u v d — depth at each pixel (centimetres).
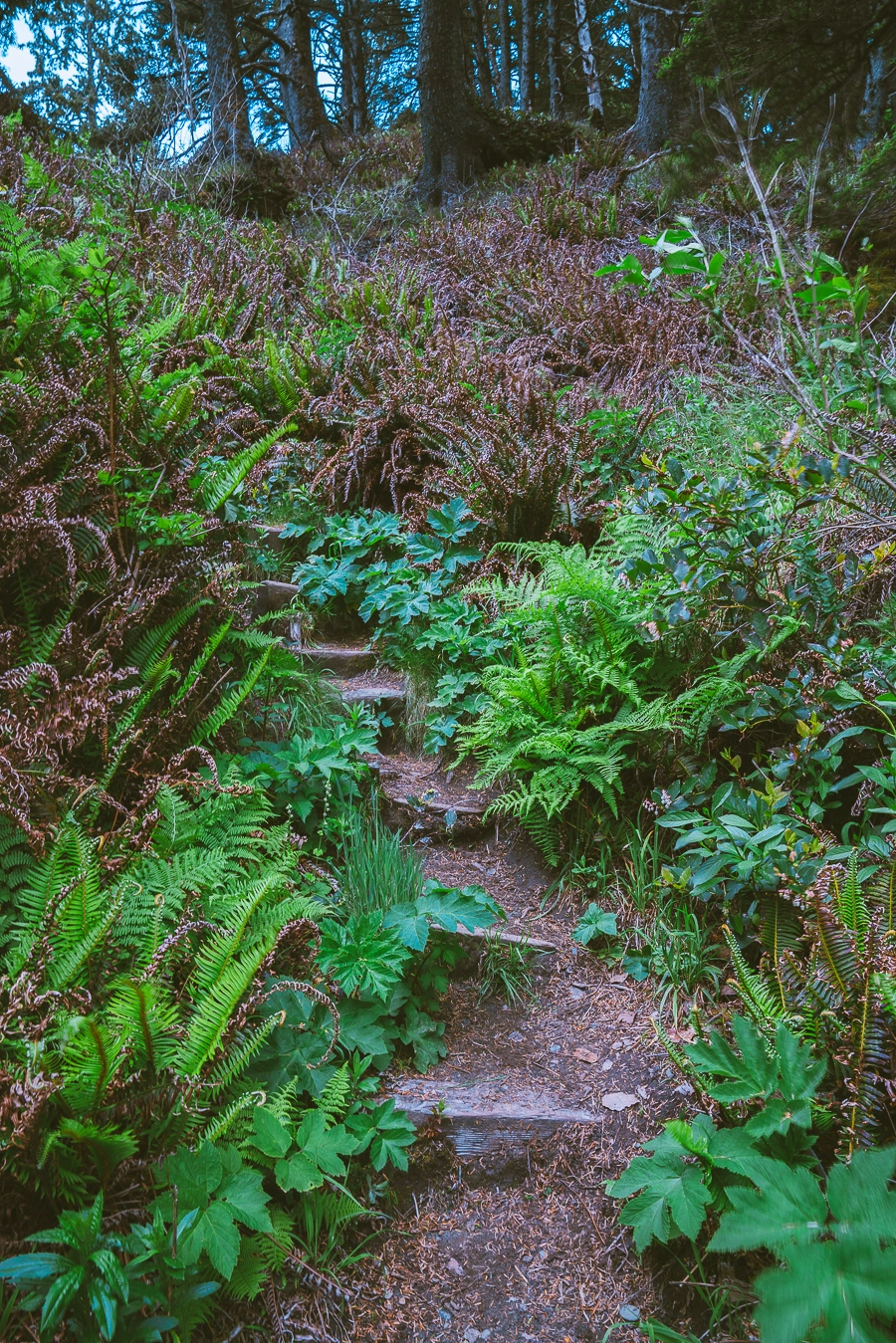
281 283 622
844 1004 186
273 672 299
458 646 331
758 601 264
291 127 1636
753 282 516
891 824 209
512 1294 186
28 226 412
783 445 265
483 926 233
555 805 264
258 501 399
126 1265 142
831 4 584
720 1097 177
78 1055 155
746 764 273
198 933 201
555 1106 214
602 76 2191
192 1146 173
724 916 246
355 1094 207
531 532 370
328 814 274
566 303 580
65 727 219
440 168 1163
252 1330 168
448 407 402
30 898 189
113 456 257
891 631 268
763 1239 141
